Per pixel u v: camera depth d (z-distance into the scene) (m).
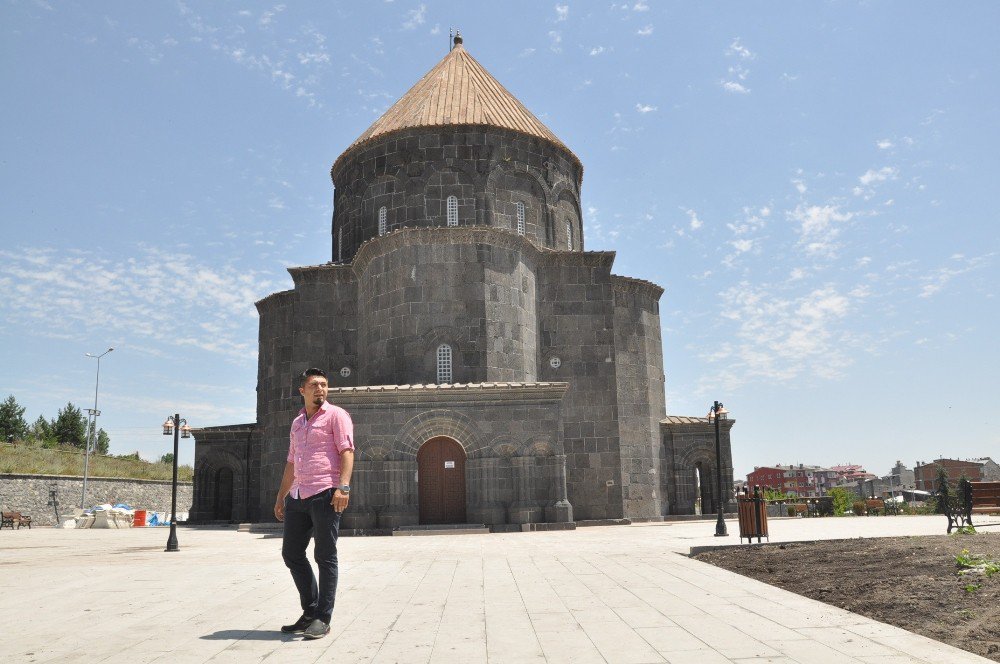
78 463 65.31
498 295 30.98
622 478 34.50
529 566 13.82
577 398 32.78
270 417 36.78
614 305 36.59
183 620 8.70
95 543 26.27
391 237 31.31
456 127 34.53
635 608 9.09
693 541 19.56
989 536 14.15
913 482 139.50
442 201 34.12
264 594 10.78
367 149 35.91
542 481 27.38
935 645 6.97
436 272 30.83
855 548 13.66
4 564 16.56
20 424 82.81
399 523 26.59
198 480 39.97
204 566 15.12
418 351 30.25
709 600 9.61
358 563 14.66
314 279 35.12
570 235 37.31
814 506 41.69
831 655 6.61
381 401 27.55
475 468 27.31
